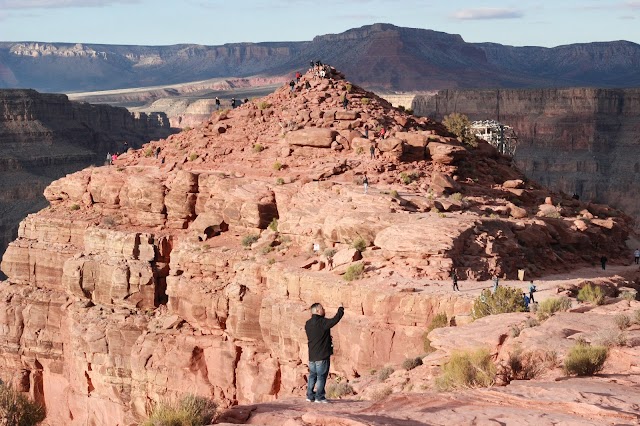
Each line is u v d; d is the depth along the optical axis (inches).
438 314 1908.2
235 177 3051.2
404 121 3329.2
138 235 2984.7
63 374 3102.9
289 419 610.5
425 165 3036.4
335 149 3105.3
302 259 2469.2
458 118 3511.3
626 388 749.3
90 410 2886.3
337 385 1531.7
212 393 2566.4
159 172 3299.7
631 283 2317.9
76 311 3004.4
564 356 932.6
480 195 2915.8
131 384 2775.6
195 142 3472.0
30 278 3262.8
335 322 737.6
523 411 649.6
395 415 639.1
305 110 3368.6
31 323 3154.5
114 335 2834.6
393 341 1969.7
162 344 2704.2
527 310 1576.0
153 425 661.9
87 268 3006.9
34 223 3321.9
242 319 2507.4
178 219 3070.9
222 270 2669.8
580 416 644.1
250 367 2460.6
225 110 3636.8
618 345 928.3
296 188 2842.0
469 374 900.0
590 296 1547.7
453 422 619.2
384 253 2247.8
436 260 2165.4
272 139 3275.1
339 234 2416.3
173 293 2768.2
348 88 3585.1
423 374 1269.7
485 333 1177.4
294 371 2279.8
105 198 3297.2
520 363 905.5
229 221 2866.6
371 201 2541.8
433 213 2479.1
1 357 3203.7
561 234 2674.7
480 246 2265.0
